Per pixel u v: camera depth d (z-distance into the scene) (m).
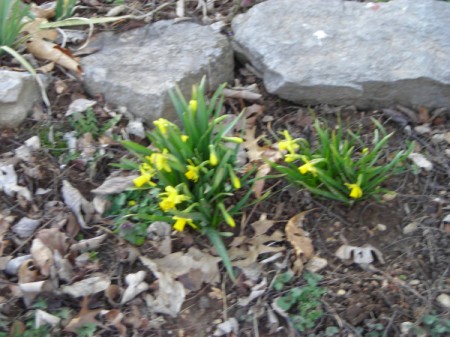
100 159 0.81
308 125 0.86
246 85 0.92
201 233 0.76
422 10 0.92
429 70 0.85
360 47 0.89
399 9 0.93
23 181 0.78
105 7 0.99
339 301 0.72
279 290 0.73
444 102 0.87
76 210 0.76
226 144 0.83
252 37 0.91
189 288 0.73
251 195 0.79
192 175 0.71
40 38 0.91
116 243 0.75
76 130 0.83
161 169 0.72
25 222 0.75
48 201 0.78
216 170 0.72
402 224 0.78
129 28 0.95
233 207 0.76
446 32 0.90
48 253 0.73
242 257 0.75
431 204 0.79
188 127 0.73
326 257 0.75
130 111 0.86
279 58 0.88
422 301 0.72
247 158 0.82
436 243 0.76
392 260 0.75
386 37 0.90
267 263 0.75
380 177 0.77
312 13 0.93
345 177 0.76
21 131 0.83
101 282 0.72
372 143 0.84
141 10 0.99
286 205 0.79
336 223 0.78
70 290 0.71
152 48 0.91
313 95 0.87
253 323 0.71
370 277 0.74
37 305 0.70
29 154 0.80
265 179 0.80
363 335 0.70
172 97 0.77
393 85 0.86
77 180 0.79
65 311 0.70
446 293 0.72
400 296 0.72
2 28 0.86
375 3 0.94
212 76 0.89
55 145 0.82
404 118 0.87
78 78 0.89
